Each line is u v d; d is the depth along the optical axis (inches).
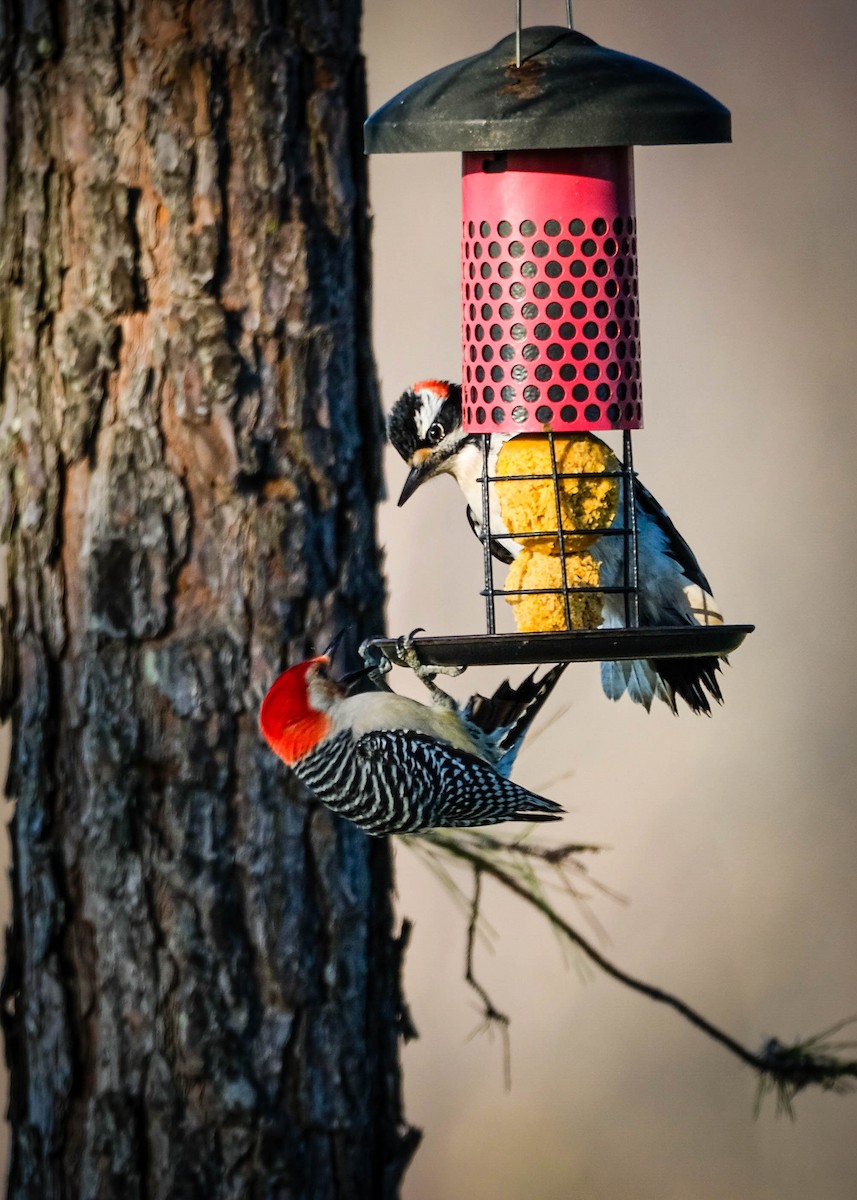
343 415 467.2
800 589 848.9
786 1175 708.7
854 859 783.7
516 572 424.5
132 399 455.5
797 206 934.4
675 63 978.7
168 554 455.2
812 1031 738.8
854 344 909.2
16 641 464.8
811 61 964.6
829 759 806.5
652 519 485.1
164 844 454.3
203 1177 452.1
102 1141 455.2
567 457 418.9
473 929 468.8
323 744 447.5
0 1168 695.1
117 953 454.6
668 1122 727.1
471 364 427.2
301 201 463.5
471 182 424.5
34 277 460.1
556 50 389.4
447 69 394.9
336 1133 461.4
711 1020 740.7
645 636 377.7
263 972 457.4
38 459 460.1
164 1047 453.7
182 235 455.8
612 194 417.7
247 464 456.8
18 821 465.7
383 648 381.7
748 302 912.9
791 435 882.1
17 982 467.8
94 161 457.1
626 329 422.3
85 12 458.6
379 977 472.7
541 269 416.5
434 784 456.8
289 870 458.6
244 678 457.1
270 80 461.4
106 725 454.6
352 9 475.2
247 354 458.6
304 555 460.4
